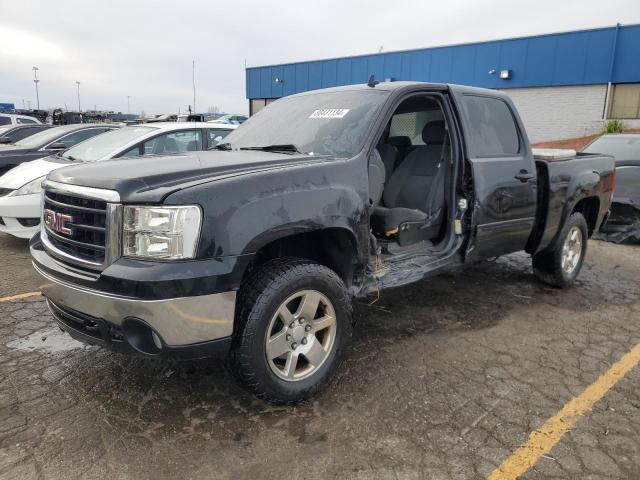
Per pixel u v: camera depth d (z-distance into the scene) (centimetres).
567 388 322
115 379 326
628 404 303
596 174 527
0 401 298
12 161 810
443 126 423
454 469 244
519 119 462
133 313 243
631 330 419
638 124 2138
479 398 308
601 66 2166
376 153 358
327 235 324
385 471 242
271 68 3169
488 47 2419
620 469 245
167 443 262
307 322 296
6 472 238
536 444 263
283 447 260
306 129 377
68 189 276
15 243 682
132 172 275
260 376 275
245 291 276
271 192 274
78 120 1947
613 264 633
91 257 266
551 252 501
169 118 1105
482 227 409
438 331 410
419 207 423
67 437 265
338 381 326
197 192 253
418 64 2628
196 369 340
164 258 247
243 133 422
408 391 315
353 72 2836
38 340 382
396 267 368
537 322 433
